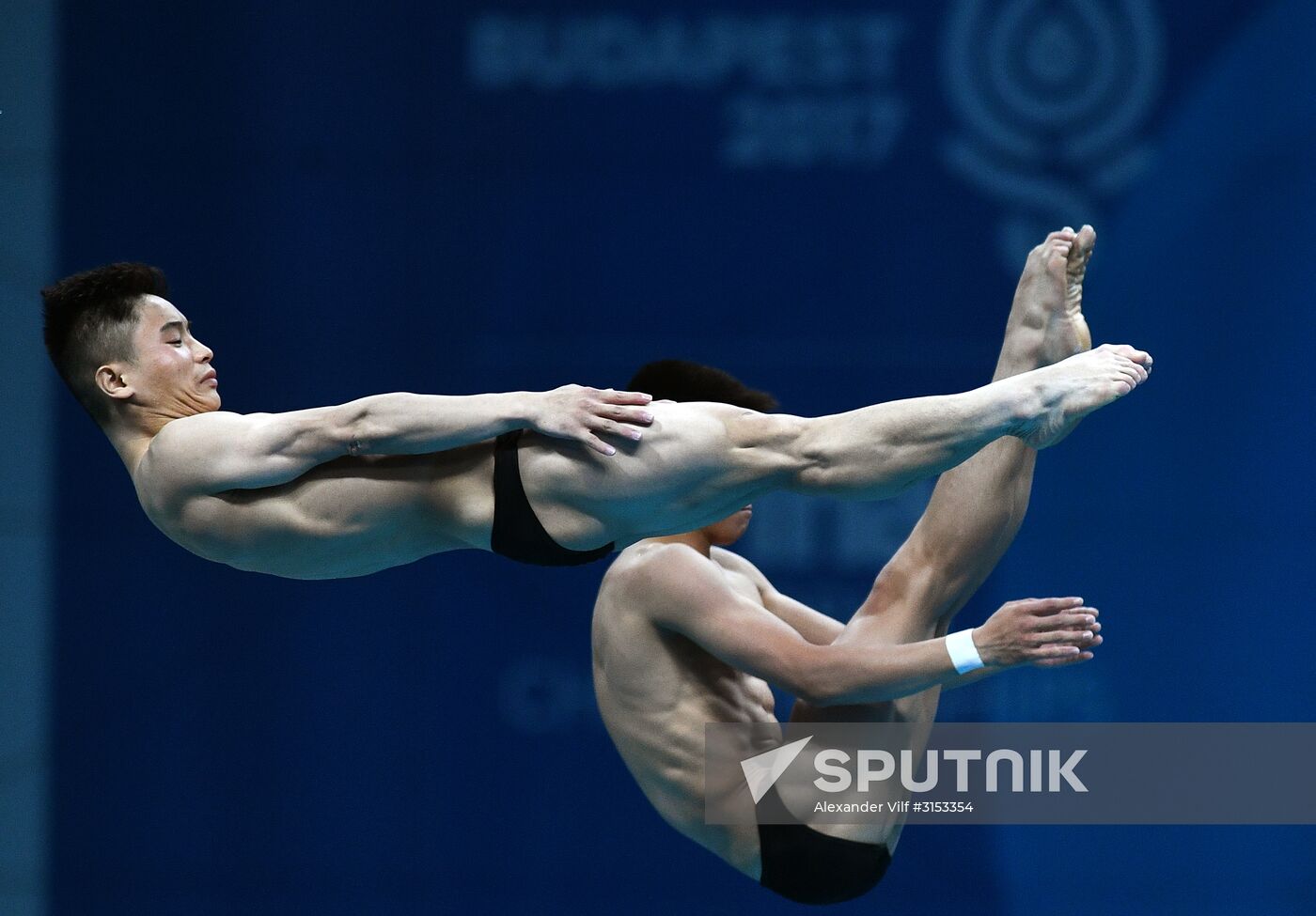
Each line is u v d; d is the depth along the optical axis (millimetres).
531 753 21406
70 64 21547
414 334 21438
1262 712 21047
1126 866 21062
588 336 21453
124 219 21422
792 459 10406
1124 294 21344
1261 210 21234
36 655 21406
